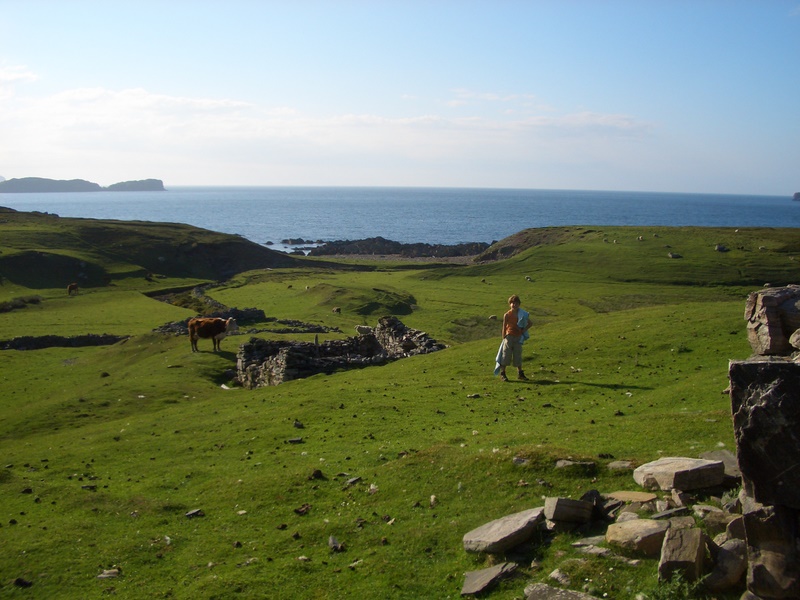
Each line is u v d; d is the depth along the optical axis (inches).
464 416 986.1
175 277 5290.4
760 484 380.2
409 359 1619.1
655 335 1433.3
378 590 493.0
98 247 5561.0
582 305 3545.8
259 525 646.5
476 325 3083.2
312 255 7687.0
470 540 522.6
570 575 449.1
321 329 2765.7
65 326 2982.3
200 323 2036.2
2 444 1187.9
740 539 427.8
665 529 459.8
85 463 936.9
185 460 917.8
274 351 1748.3
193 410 1267.2
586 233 6053.2
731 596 393.4
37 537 637.3
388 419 1008.2
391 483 688.4
